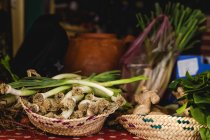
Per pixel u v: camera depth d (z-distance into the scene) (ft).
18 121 5.57
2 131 5.33
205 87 5.10
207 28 7.93
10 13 7.99
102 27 10.89
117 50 6.68
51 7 9.86
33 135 5.21
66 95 5.14
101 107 5.03
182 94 5.40
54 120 4.88
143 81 6.43
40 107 5.02
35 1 8.79
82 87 5.18
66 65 6.68
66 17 10.68
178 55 6.63
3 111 5.38
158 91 6.47
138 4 10.62
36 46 6.34
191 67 6.64
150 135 5.11
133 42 6.61
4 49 7.67
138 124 5.16
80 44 6.62
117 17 10.85
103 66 6.52
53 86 5.25
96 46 6.56
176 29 6.66
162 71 6.51
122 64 6.61
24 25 8.62
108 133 5.46
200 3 9.62
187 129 4.96
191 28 6.59
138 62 6.60
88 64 6.52
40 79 5.37
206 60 7.32
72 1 10.78
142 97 5.60
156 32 6.68
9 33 7.93
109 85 5.51
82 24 10.58
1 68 5.81
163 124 4.97
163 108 5.84
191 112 4.99
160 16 6.56
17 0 8.38
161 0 10.19
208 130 4.87
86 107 5.01
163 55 6.56
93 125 5.15
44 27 6.39
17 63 6.29
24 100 5.14
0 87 5.09
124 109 5.76
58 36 6.20
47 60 6.11
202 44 8.20
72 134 5.08
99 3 10.87
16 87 5.23
